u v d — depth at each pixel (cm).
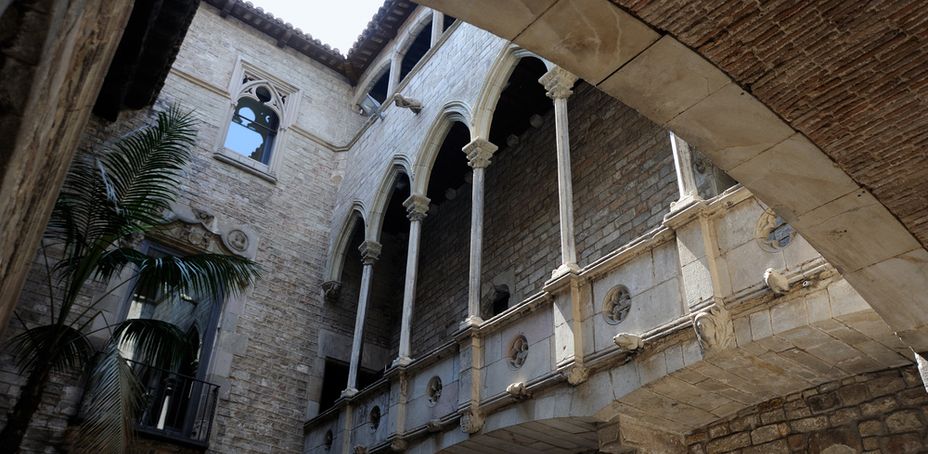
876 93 497
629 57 486
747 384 787
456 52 1522
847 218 576
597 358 859
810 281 675
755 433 833
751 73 495
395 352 1742
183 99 1652
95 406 870
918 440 696
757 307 714
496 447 1041
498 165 1634
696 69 493
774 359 730
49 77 220
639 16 456
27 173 236
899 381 729
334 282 1675
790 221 595
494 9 449
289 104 1875
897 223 568
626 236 1204
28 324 1212
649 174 1205
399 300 1820
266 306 1575
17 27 216
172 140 1048
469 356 1064
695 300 759
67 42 223
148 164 1000
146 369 1380
